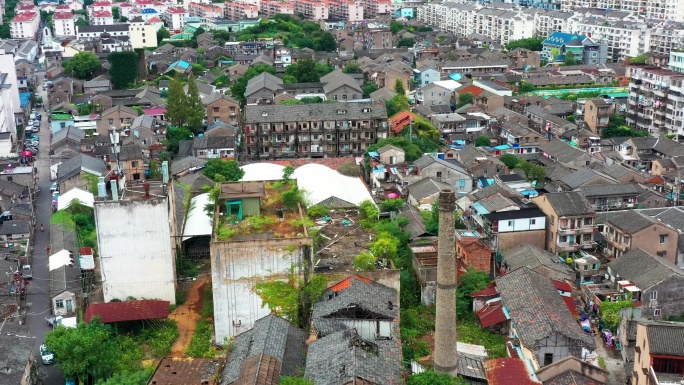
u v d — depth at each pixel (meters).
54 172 131.50
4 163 130.25
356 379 52.31
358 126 141.12
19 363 64.62
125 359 66.50
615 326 74.81
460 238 89.44
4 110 151.75
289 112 142.00
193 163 125.12
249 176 115.38
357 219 91.19
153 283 76.62
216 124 151.25
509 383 61.16
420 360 67.00
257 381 54.62
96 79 199.88
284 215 75.88
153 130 146.12
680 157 126.69
